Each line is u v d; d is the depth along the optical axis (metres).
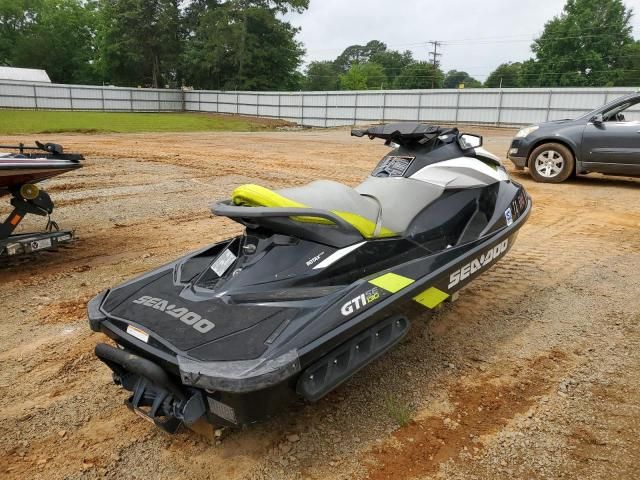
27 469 2.56
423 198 3.57
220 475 2.49
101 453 2.67
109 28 67.94
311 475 2.47
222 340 2.34
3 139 20.56
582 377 3.25
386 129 3.78
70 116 36.75
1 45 77.06
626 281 4.81
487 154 4.35
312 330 2.41
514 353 3.56
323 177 10.61
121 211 7.84
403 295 2.89
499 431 2.76
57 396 3.18
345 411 2.96
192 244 6.24
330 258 2.90
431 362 3.47
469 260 3.50
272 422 2.86
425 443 2.69
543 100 34.03
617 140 8.98
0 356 3.66
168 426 2.41
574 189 9.15
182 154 14.86
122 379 2.65
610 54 69.38
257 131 33.56
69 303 4.55
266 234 2.91
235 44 58.88
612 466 2.48
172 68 68.50
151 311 2.63
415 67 93.75
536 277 4.92
